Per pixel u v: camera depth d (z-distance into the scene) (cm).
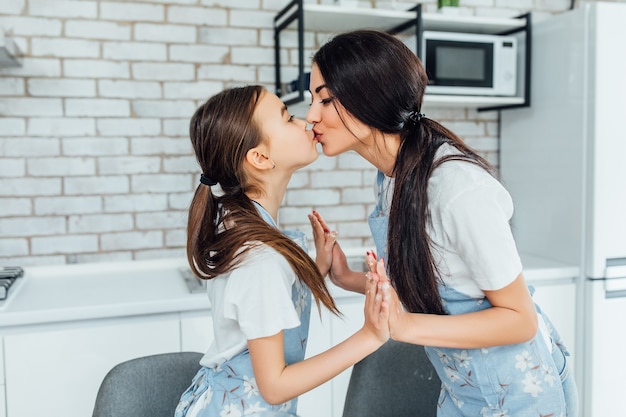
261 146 109
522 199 265
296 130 111
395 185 105
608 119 220
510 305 99
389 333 97
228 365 109
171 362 136
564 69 234
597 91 218
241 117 108
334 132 109
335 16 230
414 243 103
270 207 115
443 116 275
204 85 247
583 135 225
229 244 101
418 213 102
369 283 96
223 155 108
